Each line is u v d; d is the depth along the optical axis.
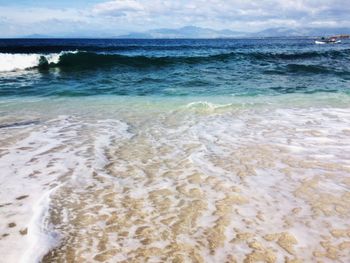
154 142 5.76
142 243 2.92
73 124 6.93
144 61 18.84
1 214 3.30
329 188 4.00
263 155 5.12
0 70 16.50
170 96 10.54
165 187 4.02
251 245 2.89
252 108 8.56
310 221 3.27
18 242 2.86
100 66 18.19
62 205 3.55
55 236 2.98
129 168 4.61
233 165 4.71
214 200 3.70
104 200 3.69
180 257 2.73
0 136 6.00
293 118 7.47
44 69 17.11
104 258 2.71
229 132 6.36
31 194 3.77
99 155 5.10
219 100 9.78
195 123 7.05
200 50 35.62
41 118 7.43
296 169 4.57
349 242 2.94
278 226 3.18
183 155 5.12
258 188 3.99
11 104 9.05
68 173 4.40
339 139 5.90
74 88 11.84
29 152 5.18
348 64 20.28
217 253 2.78
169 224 3.22
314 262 2.67
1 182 4.06
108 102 9.45
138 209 3.50
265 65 19.39
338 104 9.13
